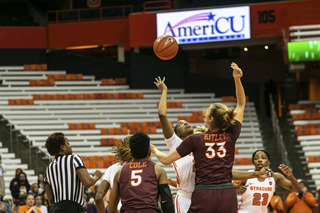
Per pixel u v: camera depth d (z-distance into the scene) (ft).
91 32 105.70
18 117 89.40
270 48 112.78
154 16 99.81
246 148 89.56
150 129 90.17
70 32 106.52
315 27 86.99
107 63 105.40
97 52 110.93
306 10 89.66
